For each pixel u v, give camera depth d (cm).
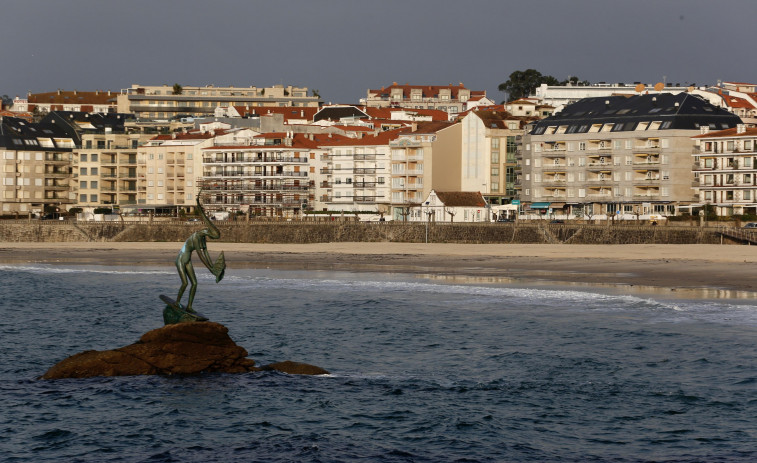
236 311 8000
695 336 6244
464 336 6544
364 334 6725
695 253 12812
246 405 4759
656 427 4288
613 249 13800
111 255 15738
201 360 5297
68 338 6788
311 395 4928
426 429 4347
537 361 5634
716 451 3941
